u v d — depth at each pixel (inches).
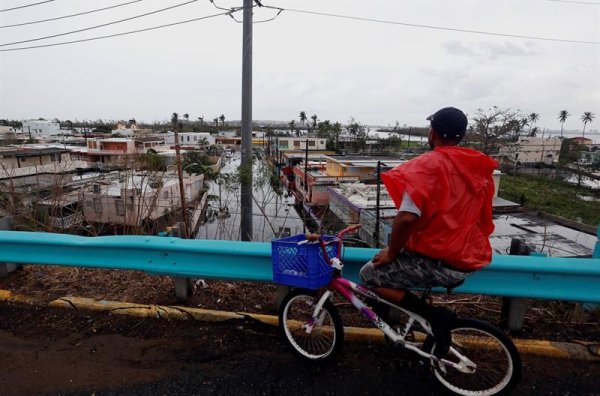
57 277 148.1
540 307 124.6
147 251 118.8
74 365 99.9
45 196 220.8
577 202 1146.0
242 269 113.2
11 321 120.9
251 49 355.9
